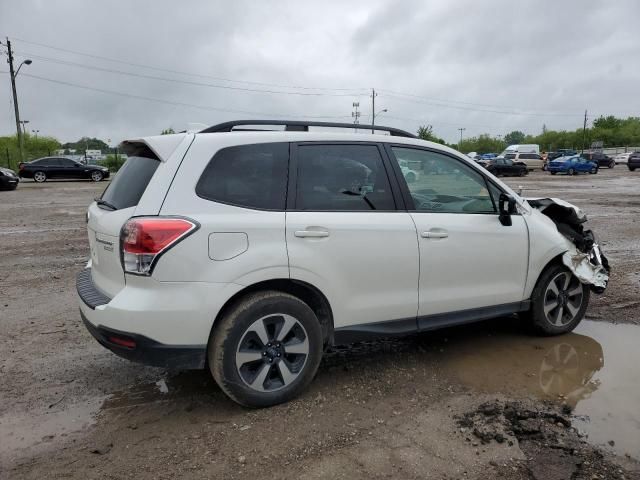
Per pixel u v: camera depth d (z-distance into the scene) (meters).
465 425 3.27
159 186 3.17
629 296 6.04
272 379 3.50
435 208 4.04
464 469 2.82
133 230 3.06
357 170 3.72
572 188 24.36
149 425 3.31
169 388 3.81
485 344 4.63
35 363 4.24
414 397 3.64
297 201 3.47
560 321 4.79
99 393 3.74
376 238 3.65
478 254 4.13
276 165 3.47
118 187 3.54
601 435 3.15
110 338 3.17
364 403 3.55
